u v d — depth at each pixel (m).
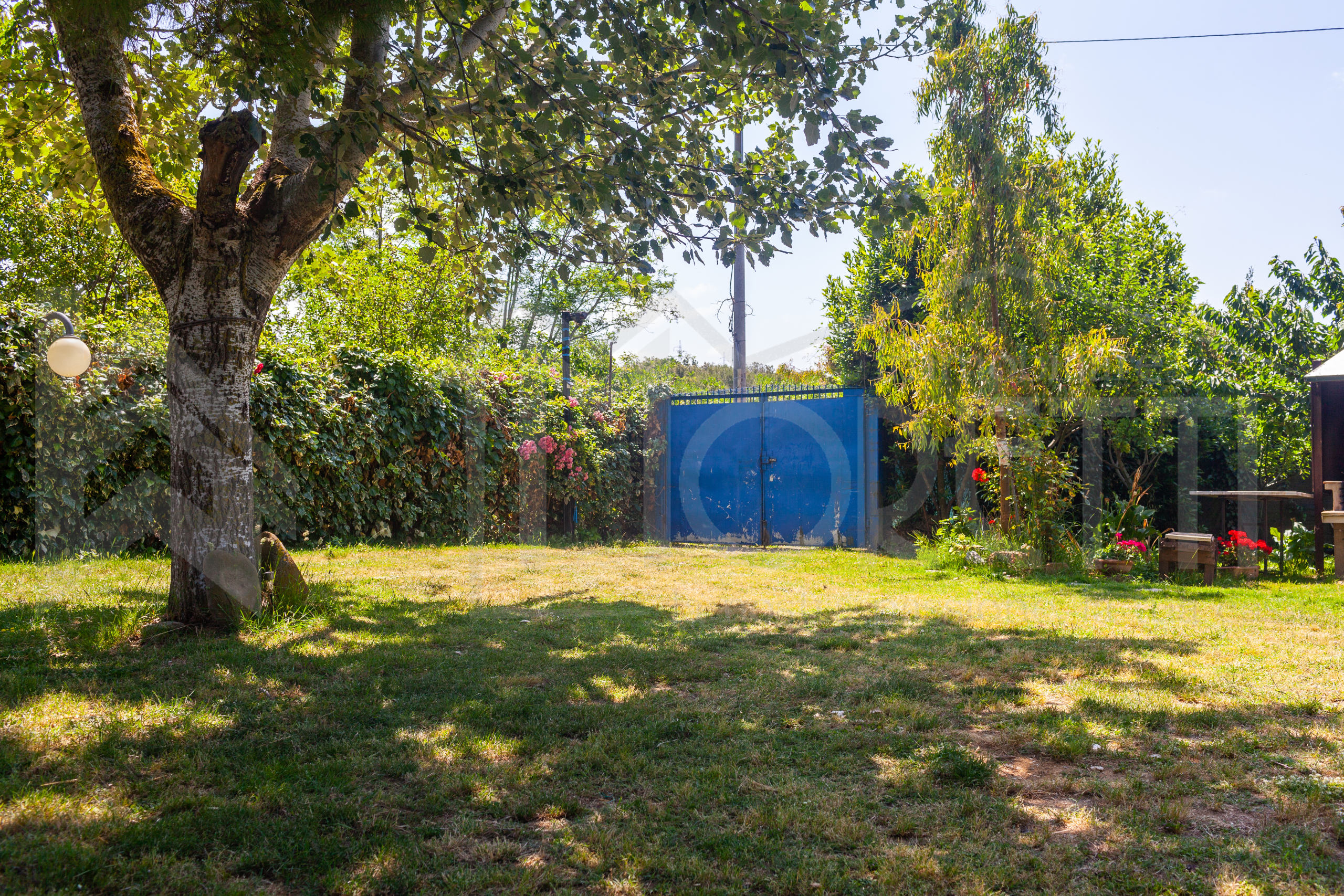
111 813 2.74
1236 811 2.97
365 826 2.74
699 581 8.70
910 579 8.92
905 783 3.16
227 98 6.04
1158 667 4.91
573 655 5.13
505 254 7.02
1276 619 6.52
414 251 16.20
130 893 2.29
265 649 4.93
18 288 18.83
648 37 5.45
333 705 3.97
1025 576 9.16
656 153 5.75
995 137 10.11
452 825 2.78
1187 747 3.58
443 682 4.43
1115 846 2.68
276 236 5.61
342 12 4.66
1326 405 10.90
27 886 2.29
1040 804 3.03
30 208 18.84
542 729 3.73
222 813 2.77
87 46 5.25
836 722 3.89
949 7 6.72
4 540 7.63
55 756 3.20
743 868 2.53
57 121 7.27
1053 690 4.45
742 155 7.76
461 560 9.86
